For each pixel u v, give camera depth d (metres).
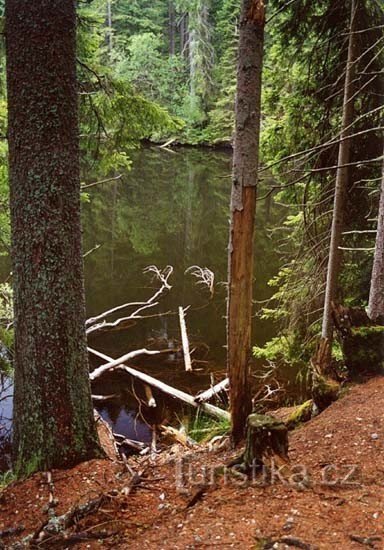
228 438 5.39
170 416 8.18
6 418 7.76
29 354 4.34
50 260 4.21
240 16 4.17
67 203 4.23
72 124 4.18
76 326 4.44
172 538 3.12
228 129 36.06
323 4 7.07
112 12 38.03
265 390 8.78
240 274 4.51
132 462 4.68
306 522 3.11
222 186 26.33
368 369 6.04
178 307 12.60
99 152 7.43
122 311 12.34
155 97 36.53
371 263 8.12
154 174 28.84
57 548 3.26
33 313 4.28
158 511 3.55
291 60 7.40
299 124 7.51
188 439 7.11
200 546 2.96
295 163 7.63
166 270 15.16
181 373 9.47
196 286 13.98
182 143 38.16
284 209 20.58
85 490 4.05
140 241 17.88
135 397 8.68
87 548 3.21
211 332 11.24
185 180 27.47
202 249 17.17
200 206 22.53
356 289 8.06
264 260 15.37
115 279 14.46
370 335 6.05
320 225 7.98
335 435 4.53
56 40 3.96
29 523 3.69
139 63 36.16
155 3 39.84
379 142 7.36
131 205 22.53
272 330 11.20
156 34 40.03
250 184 4.34
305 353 8.37
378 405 5.08
